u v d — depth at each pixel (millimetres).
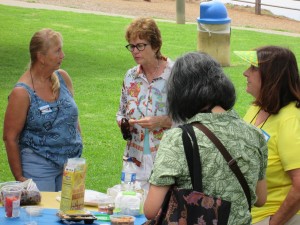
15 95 5469
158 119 5641
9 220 4535
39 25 19734
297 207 4371
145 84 5746
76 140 5750
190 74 3785
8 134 5516
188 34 20109
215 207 3656
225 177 3723
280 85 4484
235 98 3861
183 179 3703
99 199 4926
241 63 16281
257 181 3926
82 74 14133
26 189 4910
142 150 5723
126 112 5844
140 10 25984
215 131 3756
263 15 28156
